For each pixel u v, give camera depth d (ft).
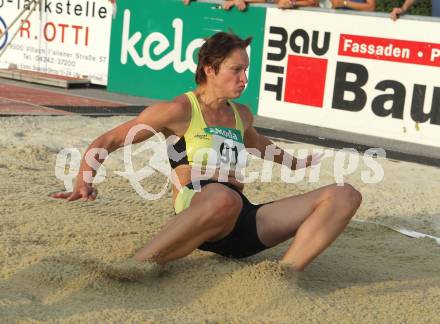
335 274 26.35
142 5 73.31
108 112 62.69
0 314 20.33
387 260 28.89
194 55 70.13
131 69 75.10
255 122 62.64
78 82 77.77
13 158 42.24
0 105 61.82
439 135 57.41
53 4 81.05
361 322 21.86
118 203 34.19
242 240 24.97
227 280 23.81
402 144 57.82
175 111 24.58
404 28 57.98
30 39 83.61
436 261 29.12
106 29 76.95
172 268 25.16
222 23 67.82
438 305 23.88
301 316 21.76
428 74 57.36
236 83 24.57
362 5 62.80
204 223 23.53
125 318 20.80
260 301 22.43
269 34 65.10
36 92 72.08
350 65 60.95
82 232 28.81
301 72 63.62
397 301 23.95
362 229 33.19
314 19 62.34
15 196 33.37
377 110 60.08
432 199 40.52
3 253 25.55
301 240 24.16
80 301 21.94
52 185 36.55
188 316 21.38
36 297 22.12
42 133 50.08
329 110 62.49
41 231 28.60
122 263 23.91
